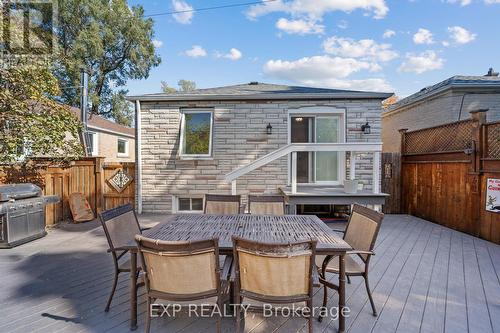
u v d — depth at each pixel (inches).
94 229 208.5
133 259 85.2
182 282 73.0
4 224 160.7
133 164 265.0
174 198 260.5
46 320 88.3
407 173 263.9
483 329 84.4
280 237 92.9
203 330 83.9
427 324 87.0
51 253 153.9
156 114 258.1
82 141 299.6
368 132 247.1
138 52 701.3
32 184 185.3
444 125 213.6
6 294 105.7
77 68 579.2
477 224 184.1
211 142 254.8
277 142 252.4
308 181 256.8
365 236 98.9
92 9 610.9
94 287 111.7
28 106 198.5
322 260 102.1
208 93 259.3
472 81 270.8
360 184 228.8
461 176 198.2
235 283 74.0
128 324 86.7
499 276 122.6
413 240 178.5
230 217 126.6
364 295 106.0
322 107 250.4
